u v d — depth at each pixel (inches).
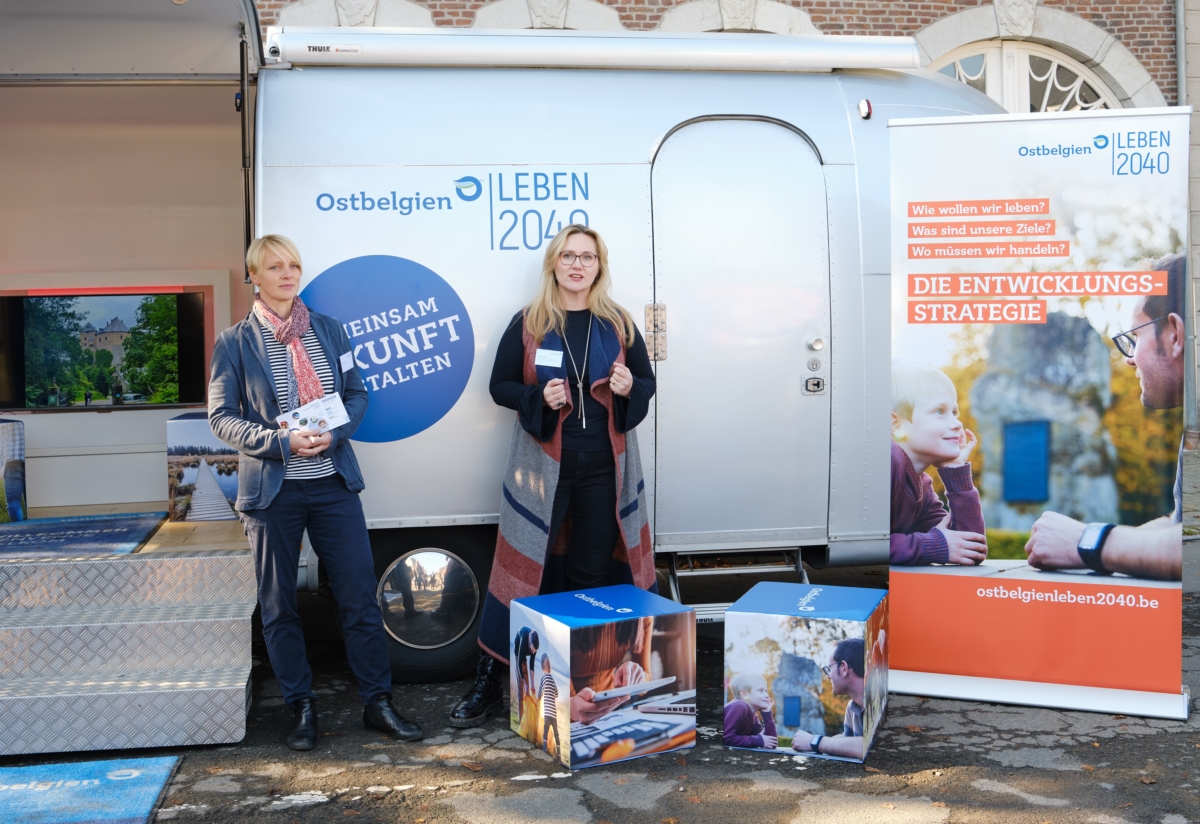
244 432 125.9
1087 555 142.3
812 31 360.5
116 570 141.9
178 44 154.1
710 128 157.4
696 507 156.0
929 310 146.3
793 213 157.0
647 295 153.4
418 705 148.3
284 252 129.7
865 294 158.2
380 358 148.6
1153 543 139.9
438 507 151.5
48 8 141.5
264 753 129.5
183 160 210.2
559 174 152.6
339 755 128.7
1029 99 391.9
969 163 143.9
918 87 167.8
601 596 137.1
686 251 154.3
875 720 131.0
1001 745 129.7
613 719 125.3
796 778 120.2
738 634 129.3
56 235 206.8
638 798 114.8
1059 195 141.5
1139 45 386.6
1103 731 134.3
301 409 126.8
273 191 147.2
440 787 118.5
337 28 152.9
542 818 109.9
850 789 116.6
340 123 150.3
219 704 129.1
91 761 126.2
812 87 162.4
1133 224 139.3
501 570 141.9
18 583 140.0
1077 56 388.8
